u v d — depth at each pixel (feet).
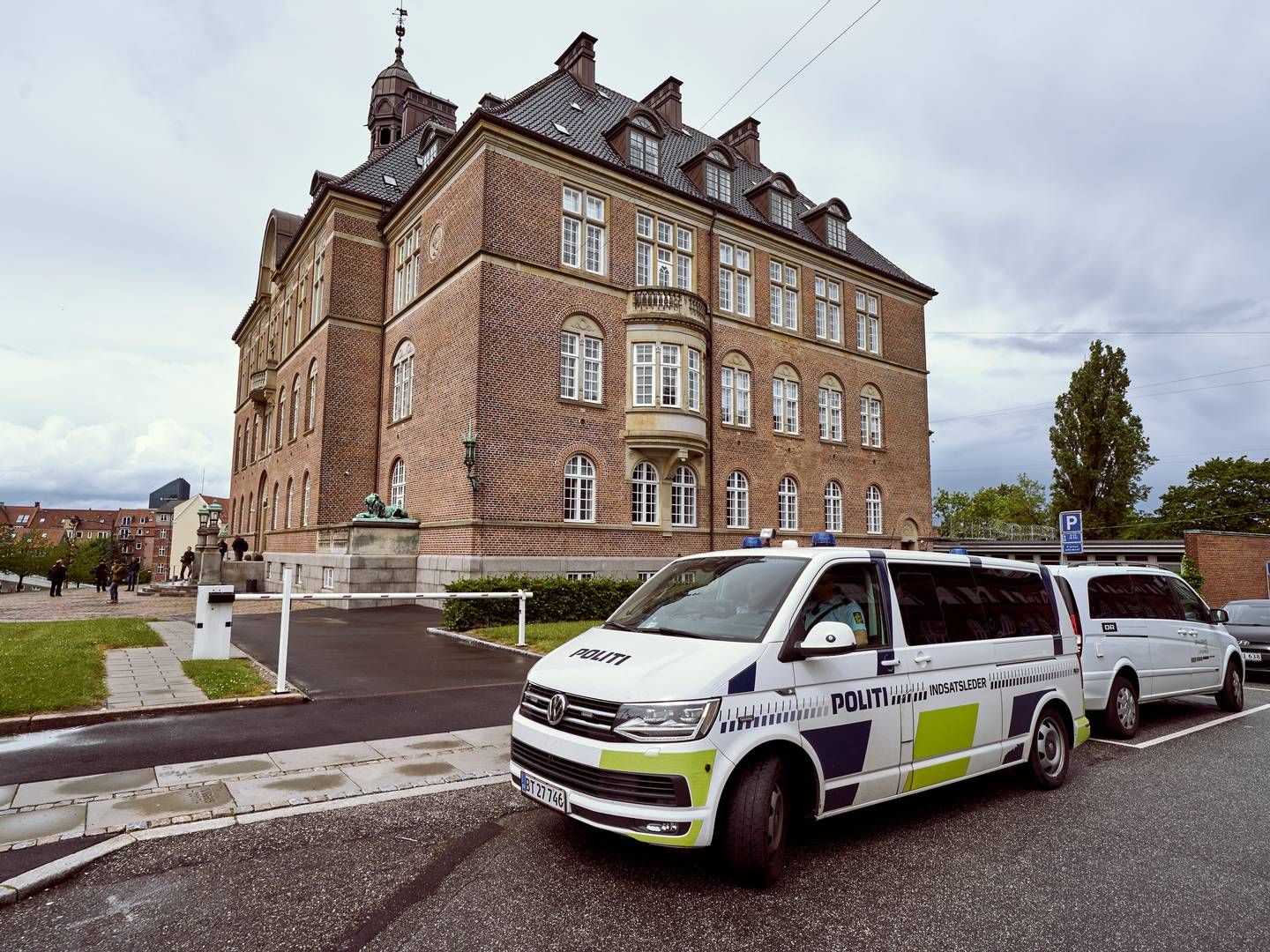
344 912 12.77
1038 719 20.79
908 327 111.04
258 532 114.93
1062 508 145.18
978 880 14.70
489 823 17.01
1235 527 160.04
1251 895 14.21
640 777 13.17
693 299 78.33
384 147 118.42
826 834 17.26
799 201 112.88
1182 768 23.54
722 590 17.38
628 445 74.74
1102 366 142.82
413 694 30.30
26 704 24.31
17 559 188.44
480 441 65.00
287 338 105.29
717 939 12.10
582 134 79.10
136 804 17.47
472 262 67.87
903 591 18.15
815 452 95.25
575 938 12.03
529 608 52.21
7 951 11.42
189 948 11.59
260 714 26.21
